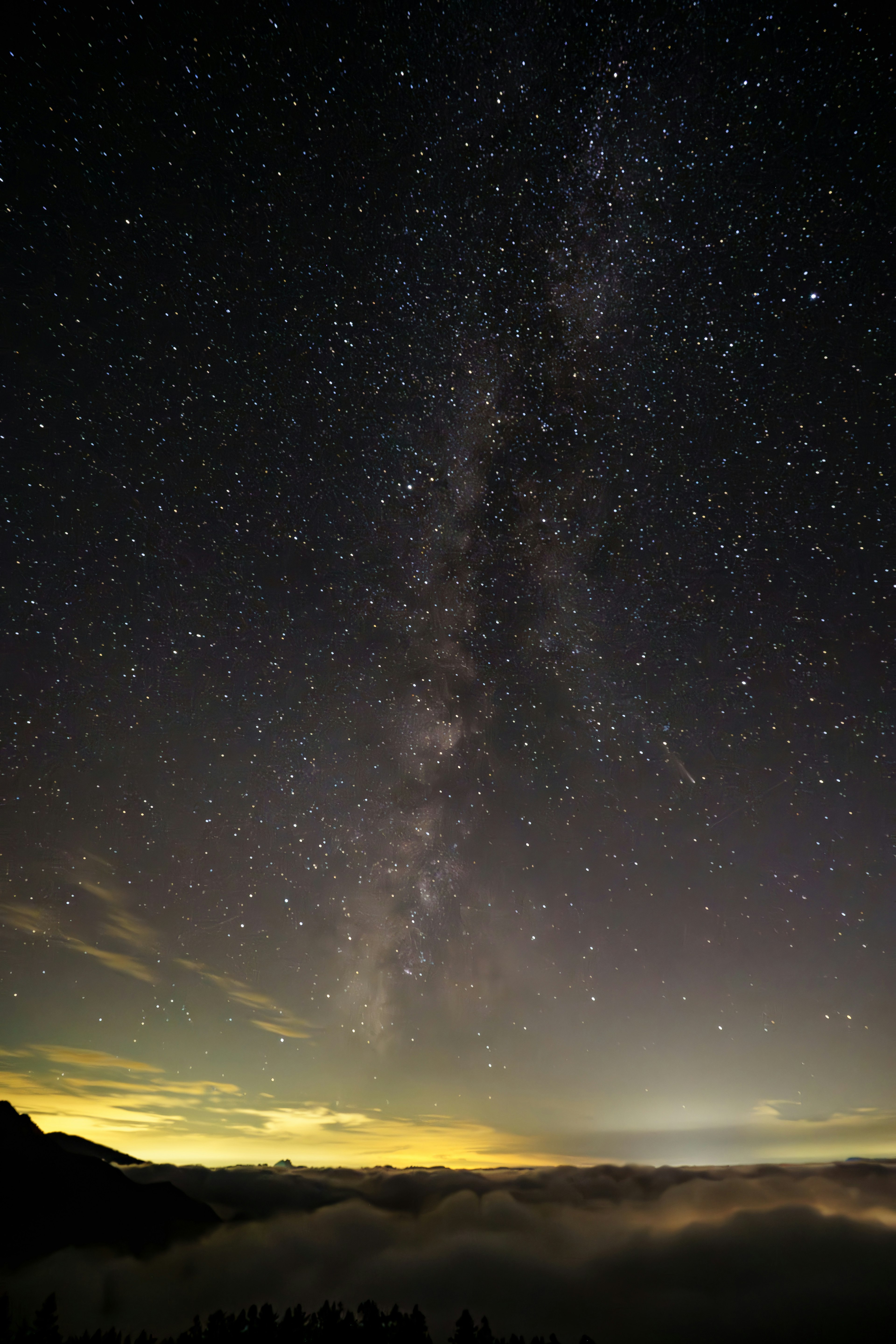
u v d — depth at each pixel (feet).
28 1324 62.49
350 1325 69.51
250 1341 65.41
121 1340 75.46
